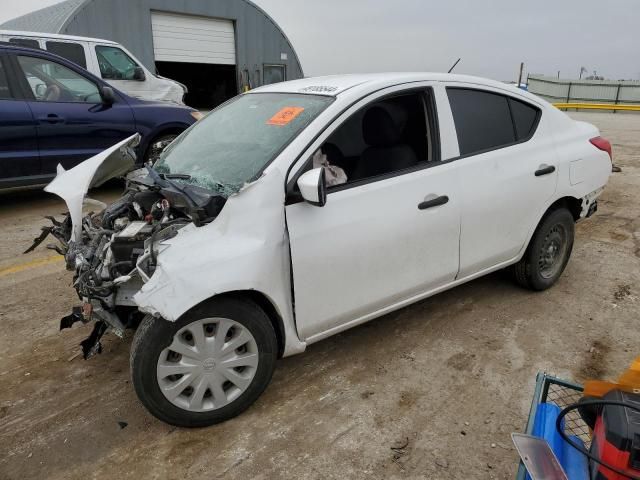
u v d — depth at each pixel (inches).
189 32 597.6
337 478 91.2
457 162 126.2
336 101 111.7
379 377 119.3
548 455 65.6
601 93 1049.5
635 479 58.3
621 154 406.0
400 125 125.5
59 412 108.8
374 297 116.9
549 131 150.1
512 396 112.7
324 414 107.1
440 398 112.0
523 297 157.5
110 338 136.1
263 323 101.9
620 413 62.9
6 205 268.4
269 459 95.5
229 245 95.6
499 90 140.0
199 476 91.9
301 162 103.7
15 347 133.0
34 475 92.7
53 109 245.8
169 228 99.2
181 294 88.7
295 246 101.2
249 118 124.0
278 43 678.5
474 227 130.9
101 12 521.0
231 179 105.9
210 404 102.1
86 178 125.8
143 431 103.0
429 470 92.8
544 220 151.3
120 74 342.6
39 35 311.1
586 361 125.4
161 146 274.8
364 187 111.7
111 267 100.1
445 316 146.4
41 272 179.2
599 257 190.9
